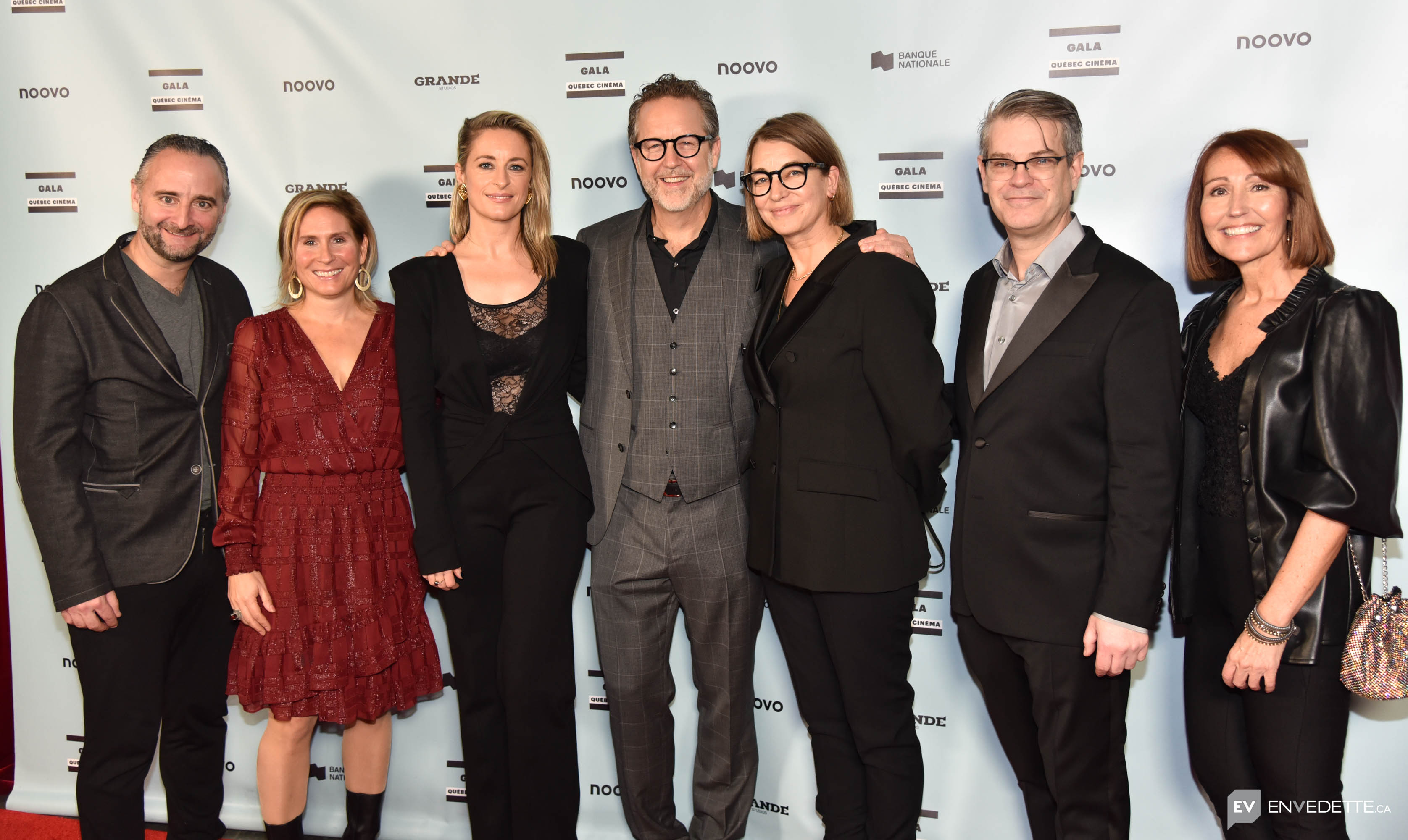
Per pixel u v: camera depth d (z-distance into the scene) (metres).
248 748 2.35
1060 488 1.52
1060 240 1.57
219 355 1.93
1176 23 1.91
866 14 2.01
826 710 1.82
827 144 1.67
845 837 1.82
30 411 1.75
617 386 1.85
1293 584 1.41
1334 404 1.39
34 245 2.27
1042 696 1.57
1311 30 1.86
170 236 1.80
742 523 1.87
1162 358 1.43
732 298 1.81
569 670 1.86
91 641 1.83
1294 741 1.48
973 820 2.17
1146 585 1.42
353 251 1.81
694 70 2.08
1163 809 2.08
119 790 1.86
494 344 1.77
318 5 2.17
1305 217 1.49
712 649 1.93
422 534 1.73
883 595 1.65
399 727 2.34
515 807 1.84
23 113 2.24
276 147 2.21
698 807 2.05
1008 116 1.55
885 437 1.62
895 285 1.58
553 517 1.80
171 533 1.87
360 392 1.79
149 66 2.21
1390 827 1.98
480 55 2.14
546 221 1.85
